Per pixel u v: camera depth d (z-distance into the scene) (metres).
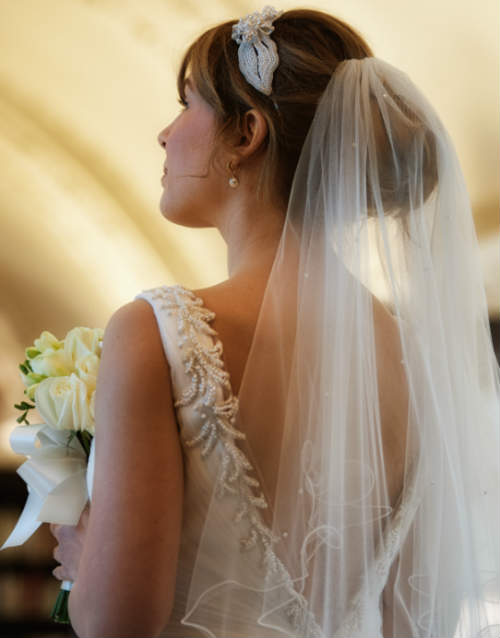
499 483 1.42
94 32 6.72
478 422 1.43
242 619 1.19
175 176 1.44
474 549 1.39
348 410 1.28
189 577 1.20
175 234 8.12
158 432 1.14
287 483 1.21
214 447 1.16
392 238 1.45
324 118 1.38
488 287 4.77
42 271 8.56
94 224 8.20
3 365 8.59
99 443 1.15
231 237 1.41
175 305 1.20
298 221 1.36
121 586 1.08
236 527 1.18
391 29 5.69
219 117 1.40
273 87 1.39
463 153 6.06
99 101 7.38
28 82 7.32
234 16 5.88
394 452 1.35
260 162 1.39
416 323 1.40
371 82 1.43
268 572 1.19
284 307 1.28
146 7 6.20
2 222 8.29
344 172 1.38
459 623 1.40
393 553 1.34
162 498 1.12
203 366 1.16
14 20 6.75
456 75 5.85
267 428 1.20
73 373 1.55
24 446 1.54
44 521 1.45
